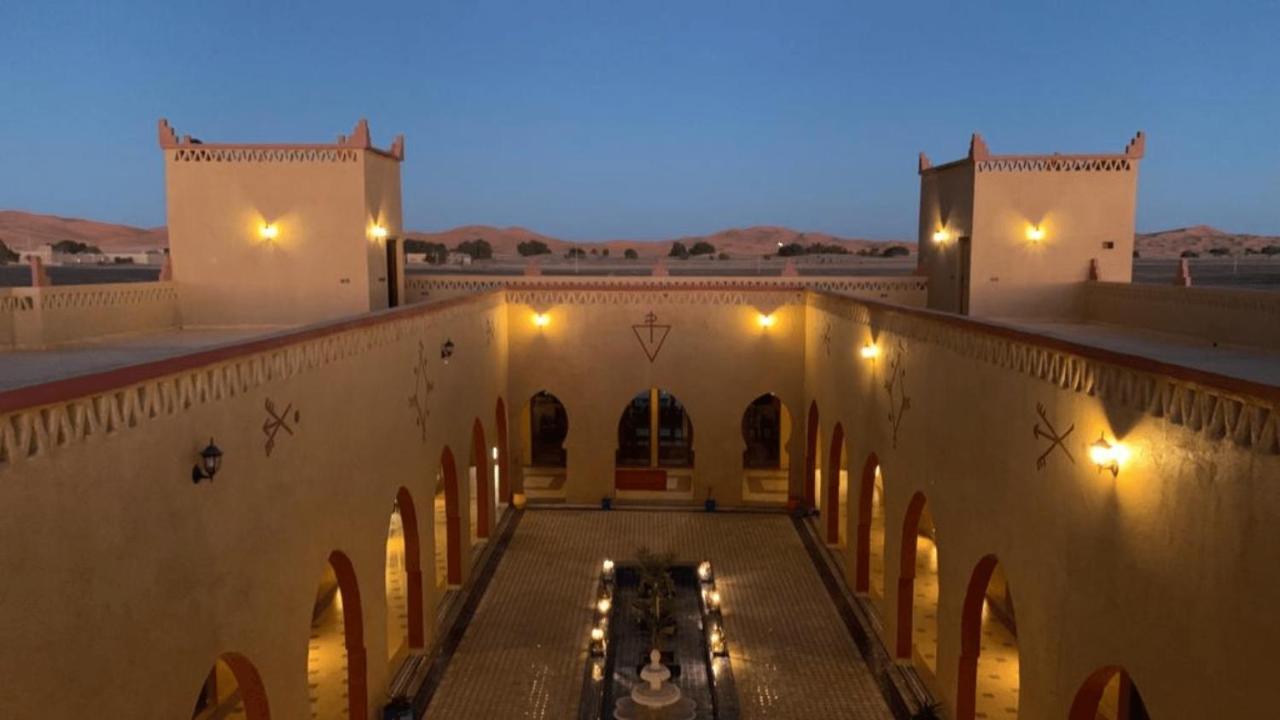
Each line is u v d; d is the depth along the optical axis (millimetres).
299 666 8859
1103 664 7035
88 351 12281
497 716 11945
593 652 13375
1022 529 8656
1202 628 5695
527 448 25141
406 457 12703
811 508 20891
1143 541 6430
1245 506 5266
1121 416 6750
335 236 17922
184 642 6672
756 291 21031
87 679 5520
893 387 13352
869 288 21688
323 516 9500
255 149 17766
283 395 8469
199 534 6891
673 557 15562
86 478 5516
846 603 15617
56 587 5238
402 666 13172
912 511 12695
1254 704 5168
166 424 6418
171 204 17766
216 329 17484
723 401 21328
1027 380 8547
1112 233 18375
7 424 4871
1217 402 5570
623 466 25344
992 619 15023
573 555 18188
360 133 17750
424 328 13633
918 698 12094
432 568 14211
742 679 12898
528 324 21328
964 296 19250
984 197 18484
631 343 21266
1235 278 23656
